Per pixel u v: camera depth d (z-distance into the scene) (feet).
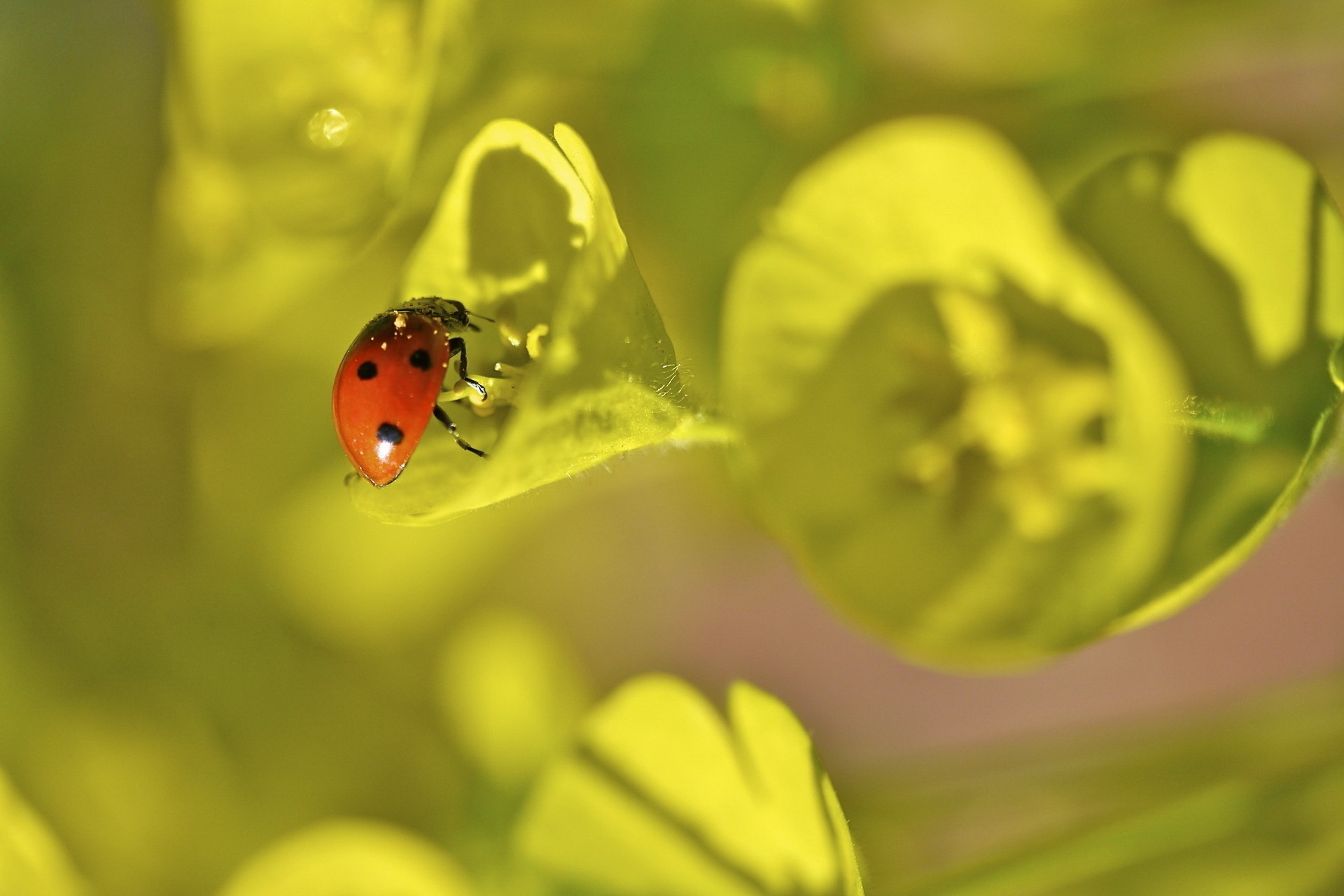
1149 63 0.51
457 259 0.45
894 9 0.50
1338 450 0.45
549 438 0.43
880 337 0.47
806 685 0.71
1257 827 0.47
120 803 0.51
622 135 0.50
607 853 0.47
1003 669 0.46
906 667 0.71
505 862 0.50
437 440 0.46
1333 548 0.72
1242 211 0.46
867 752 0.71
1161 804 0.47
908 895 0.47
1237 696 0.50
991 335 0.47
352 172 0.50
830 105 0.50
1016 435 0.47
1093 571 0.46
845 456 0.47
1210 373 0.46
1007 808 0.50
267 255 0.51
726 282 0.50
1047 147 0.50
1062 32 0.51
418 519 0.43
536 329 0.45
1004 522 0.46
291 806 0.51
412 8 0.50
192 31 0.50
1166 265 0.46
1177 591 0.45
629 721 0.47
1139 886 0.47
